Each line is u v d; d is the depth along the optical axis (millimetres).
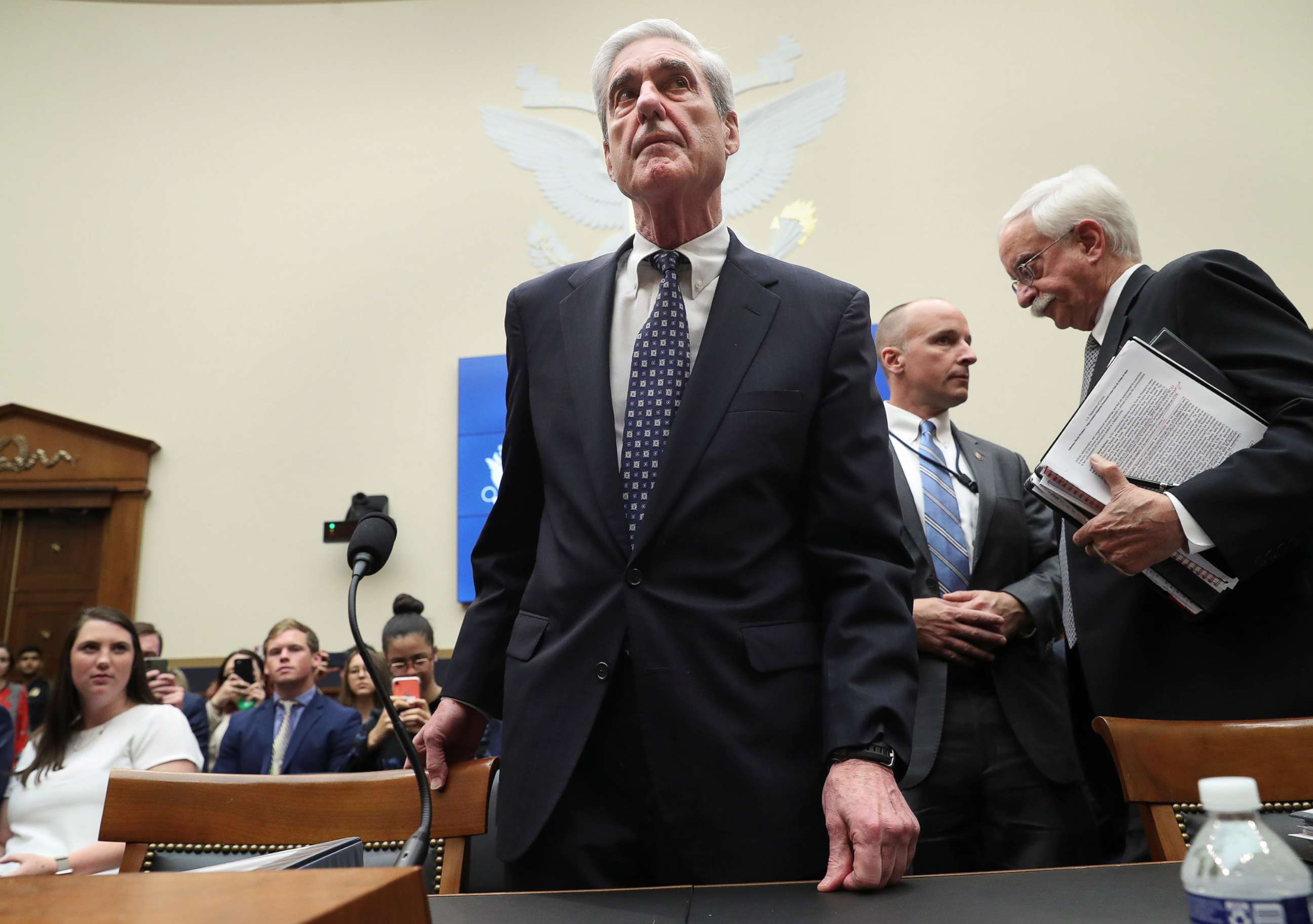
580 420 1233
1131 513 1409
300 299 7074
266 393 6941
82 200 7277
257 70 7438
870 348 1266
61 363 7043
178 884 497
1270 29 6602
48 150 7348
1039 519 2281
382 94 7355
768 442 1164
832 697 1047
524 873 1097
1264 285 1585
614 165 1385
